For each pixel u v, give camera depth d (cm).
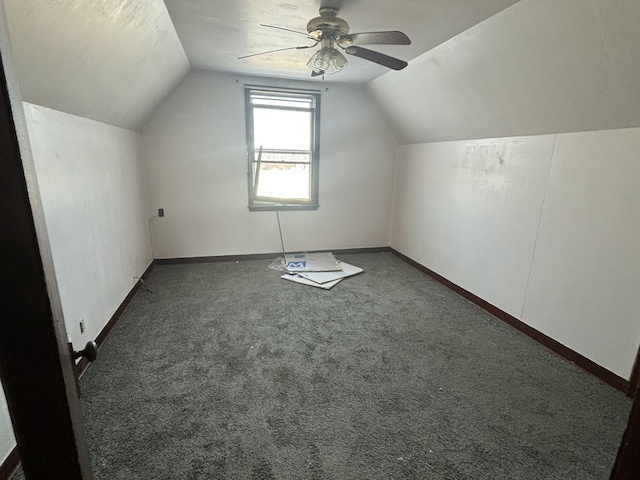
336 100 394
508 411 172
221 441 150
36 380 47
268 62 308
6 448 132
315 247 433
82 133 209
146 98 288
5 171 40
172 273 361
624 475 49
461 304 299
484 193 285
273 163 397
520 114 233
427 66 270
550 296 227
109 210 251
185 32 235
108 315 240
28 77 140
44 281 44
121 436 151
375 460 143
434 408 173
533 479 136
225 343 229
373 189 435
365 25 214
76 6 132
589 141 198
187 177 369
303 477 134
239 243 403
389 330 251
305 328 252
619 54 151
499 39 197
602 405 177
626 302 183
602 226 193
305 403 175
